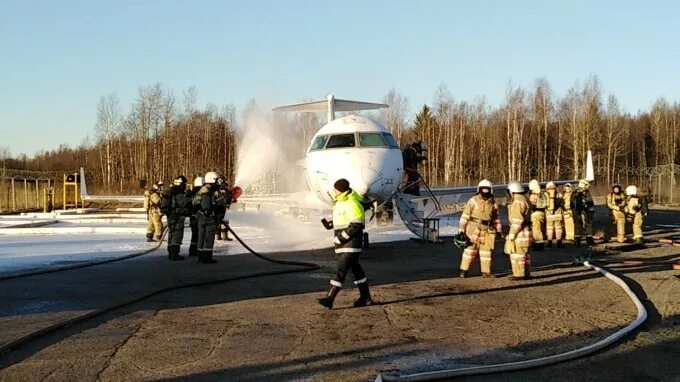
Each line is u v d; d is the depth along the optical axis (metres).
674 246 18.16
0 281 11.24
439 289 10.39
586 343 6.71
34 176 51.94
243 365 5.83
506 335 7.08
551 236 18.33
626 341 6.78
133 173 77.38
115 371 5.64
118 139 76.31
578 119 75.38
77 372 5.61
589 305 8.95
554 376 5.48
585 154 74.38
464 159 81.25
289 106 22.41
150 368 5.74
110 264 13.95
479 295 9.81
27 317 8.04
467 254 11.70
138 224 28.16
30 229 23.12
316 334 7.12
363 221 8.82
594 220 29.89
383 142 16.61
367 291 8.91
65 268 12.80
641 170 70.88
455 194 23.53
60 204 52.00
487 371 5.54
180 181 14.86
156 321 7.82
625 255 15.89
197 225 15.18
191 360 6.01
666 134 84.38
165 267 13.34
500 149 78.31
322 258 14.97
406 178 21.20
